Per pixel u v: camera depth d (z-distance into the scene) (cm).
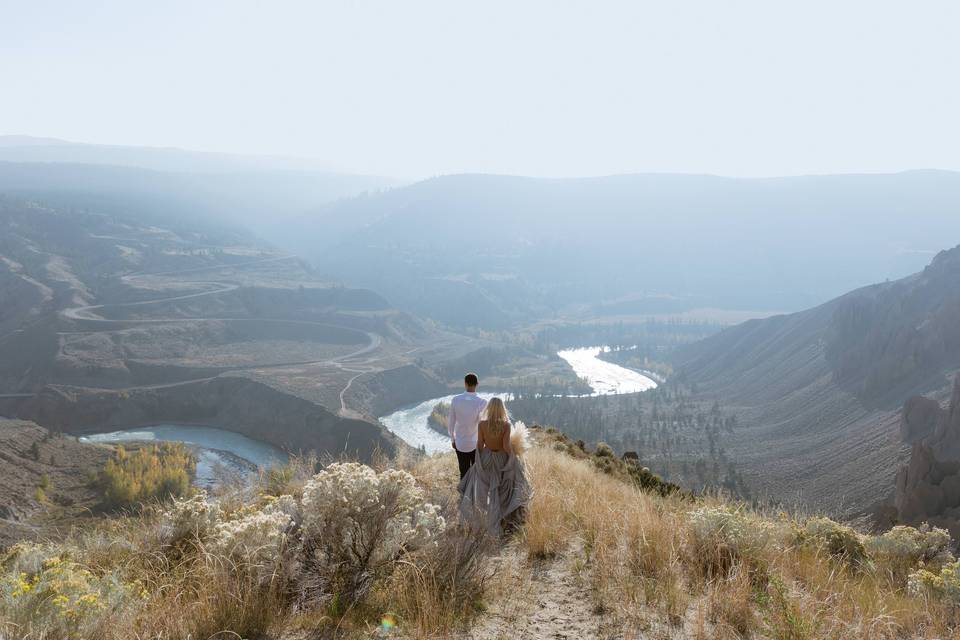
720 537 591
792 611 430
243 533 459
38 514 11656
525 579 509
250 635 376
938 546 773
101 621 354
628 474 1429
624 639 389
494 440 682
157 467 13812
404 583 447
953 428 15188
